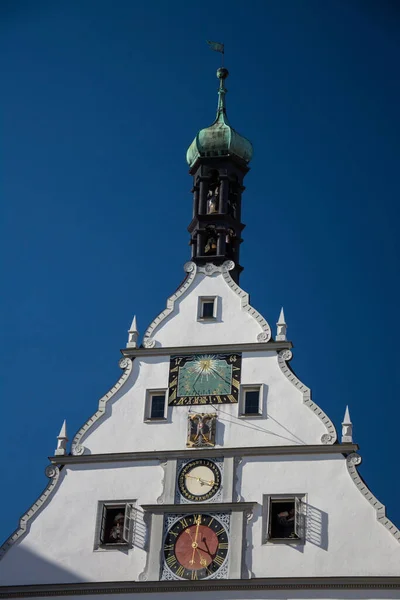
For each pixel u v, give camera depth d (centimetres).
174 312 6744
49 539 6331
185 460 6375
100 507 6362
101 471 6431
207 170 7356
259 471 6291
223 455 6347
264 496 6238
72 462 6469
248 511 6212
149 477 6378
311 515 6162
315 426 6347
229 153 7331
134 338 6694
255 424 6391
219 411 6450
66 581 6228
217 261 6925
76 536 6316
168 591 6106
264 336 6594
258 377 6500
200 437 6397
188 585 6088
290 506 6225
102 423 6531
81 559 6262
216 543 6175
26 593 6219
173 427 6456
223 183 7262
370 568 6022
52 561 6281
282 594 6022
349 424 6316
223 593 6062
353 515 6131
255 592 6038
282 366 6506
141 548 6228
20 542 6347
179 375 6569
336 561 6056
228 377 6519
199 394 6500
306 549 6097
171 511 6269
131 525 6284
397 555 6028
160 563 6175
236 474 6297
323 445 6284
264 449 6319
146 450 6425
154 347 6656
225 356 6575
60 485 6438
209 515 6238
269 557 6103
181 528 6231
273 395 6444
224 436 6391
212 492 6284
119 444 6469
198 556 6162
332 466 6250
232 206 7269
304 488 6225
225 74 7688
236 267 7069
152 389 6569
